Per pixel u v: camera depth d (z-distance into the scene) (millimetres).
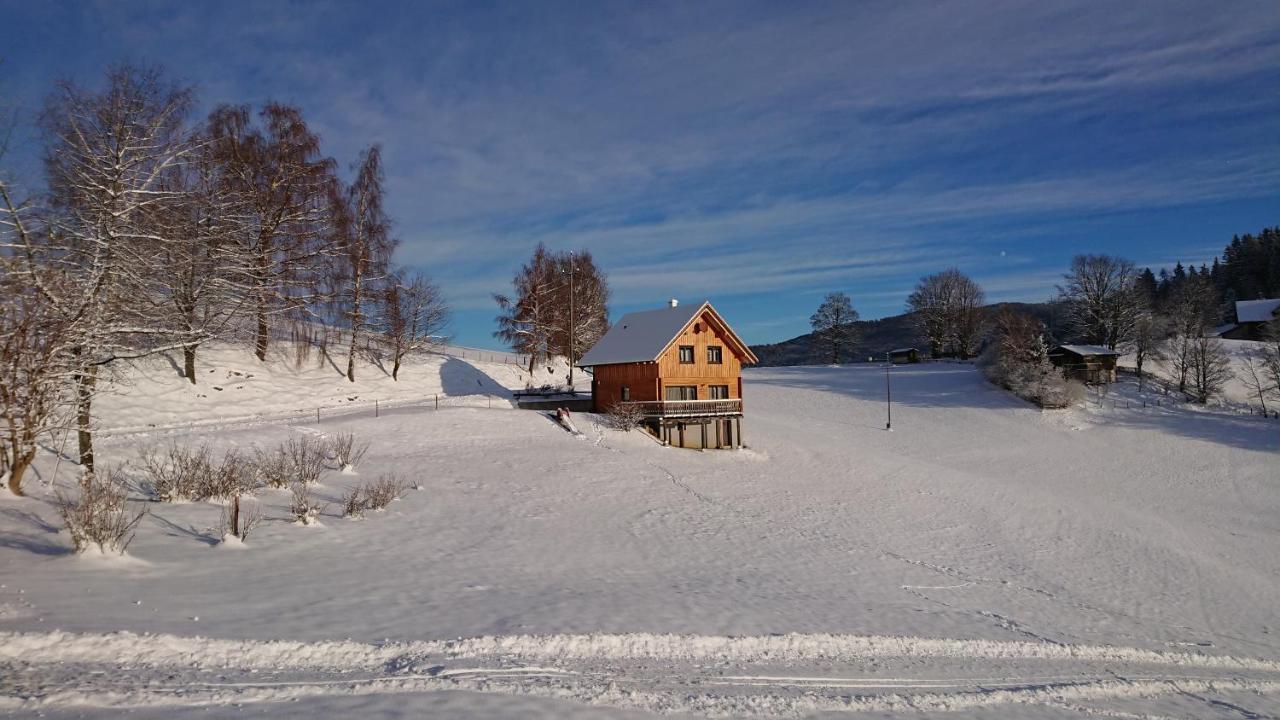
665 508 24469
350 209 42625
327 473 23766
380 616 9977
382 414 36531
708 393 42125
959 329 94688
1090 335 74062
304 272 39250
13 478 15766
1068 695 9641
